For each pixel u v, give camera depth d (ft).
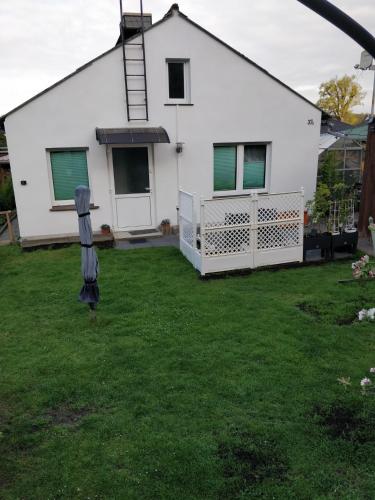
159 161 36.58
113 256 30.73
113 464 10.85
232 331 18.37
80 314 20.80
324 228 35.29
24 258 31.09
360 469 10.53
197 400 13.46
